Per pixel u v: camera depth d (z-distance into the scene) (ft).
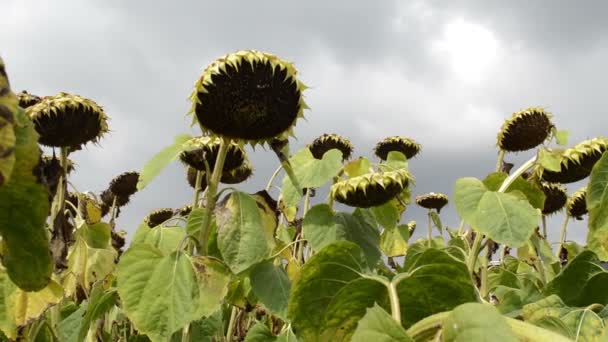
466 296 2.14
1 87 0.92
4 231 1.43
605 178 4.05
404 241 7.43
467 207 5.09
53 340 4.21
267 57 3.84
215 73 3.78
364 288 2.24
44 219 1.41
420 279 2.17
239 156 4.96
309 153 6.25
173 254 3.71
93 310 4.32
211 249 4.95
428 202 10.50
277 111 3.90
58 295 2.96
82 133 4.77
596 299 3.60
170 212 10.84
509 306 4.22
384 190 4.93
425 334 1.47
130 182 9.64
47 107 4.65
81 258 4.99
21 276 1.48
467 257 5.34
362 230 5.34
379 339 1.36
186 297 3.60
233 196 4.03
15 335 2.88
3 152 0.90
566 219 7.97
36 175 1.36
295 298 2.31
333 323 2.31
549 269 7.07
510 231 4.87
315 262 2.29
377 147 9.19
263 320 6.01
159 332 3.51
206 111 3.88
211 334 5.08
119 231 9.77
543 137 6.03
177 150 4.24
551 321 2.55
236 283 5.13
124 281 3.59
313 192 7.28
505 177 5.81
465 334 1.37
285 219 7.04
